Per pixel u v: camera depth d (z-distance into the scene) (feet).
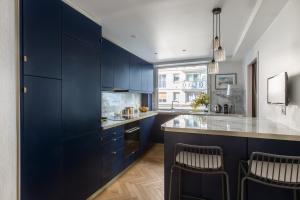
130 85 13.19
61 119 6.26
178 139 6.60
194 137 6.44
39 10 5.42
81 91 7.22
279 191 5.70
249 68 13.23
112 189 8.77
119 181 9.60
